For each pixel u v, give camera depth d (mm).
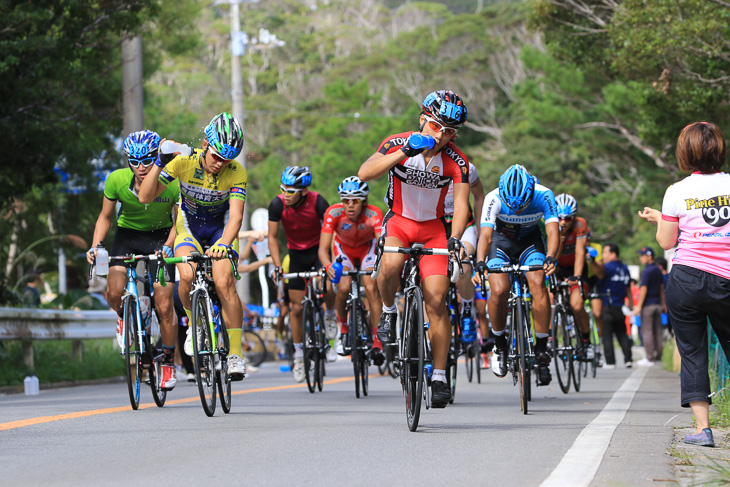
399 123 149000
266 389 33906
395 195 21094
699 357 18062
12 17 40969
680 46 43562
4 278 52406
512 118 193500
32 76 42812
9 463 15773
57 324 42969
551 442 18000
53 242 75438
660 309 53812
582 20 59312
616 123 97500
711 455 16484
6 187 46719
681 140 18125
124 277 25469
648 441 18031
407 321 20219
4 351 43844
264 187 145000
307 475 14367
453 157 20422
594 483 13578
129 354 24500
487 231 27422
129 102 55562
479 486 13461
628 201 130000
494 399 29781
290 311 36375
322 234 32469
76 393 34375
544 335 27438
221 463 15500
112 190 26297
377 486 13477
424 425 21109
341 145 147000
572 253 37938
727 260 17703
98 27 49219
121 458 16172
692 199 17891
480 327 34969
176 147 23500
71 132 48250
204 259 23141
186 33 75250
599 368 50656
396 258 20891
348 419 22406
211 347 22969
